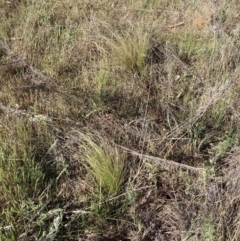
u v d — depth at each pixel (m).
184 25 2.37
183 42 2.20
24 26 2.23
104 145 1.54
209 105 1.74
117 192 1.46
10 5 2.46
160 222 1.41
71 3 2.49
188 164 1.60
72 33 2.21
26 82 1.91
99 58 2.09
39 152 1.58
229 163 1.56
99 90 1.83
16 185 1.42
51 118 1.70
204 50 2.11
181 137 1.67
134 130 1.70
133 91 1.90
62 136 1.65
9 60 2.03
